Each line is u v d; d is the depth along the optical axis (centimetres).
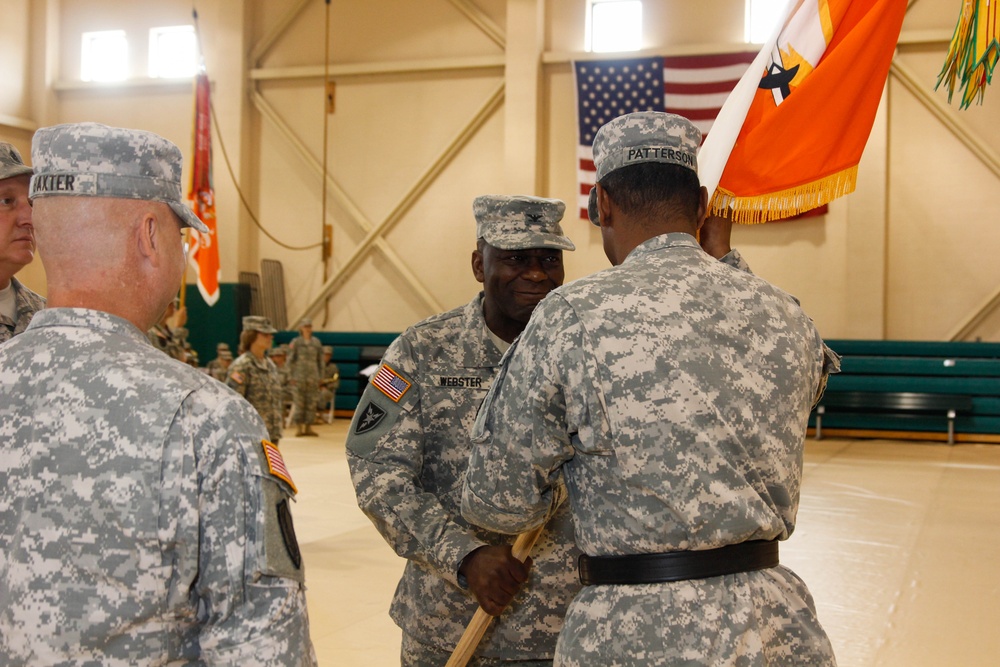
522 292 217
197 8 1565
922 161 1266
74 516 121
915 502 756
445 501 215
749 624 146
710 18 1332
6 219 229
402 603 224
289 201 1530
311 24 1523
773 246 1315
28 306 246
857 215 1276
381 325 1495
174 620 124
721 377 153
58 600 120
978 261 1245
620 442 151
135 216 135
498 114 1434
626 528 152
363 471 207
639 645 146
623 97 1338
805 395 165
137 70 1608
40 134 136
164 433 124
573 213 1378
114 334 132
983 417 1220
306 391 1274
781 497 158
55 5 1639
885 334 1285
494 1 1435
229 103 1528
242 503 126
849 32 260
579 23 1389
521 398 158
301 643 127
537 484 162
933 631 415
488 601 185
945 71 294
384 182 1490
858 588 488
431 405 215
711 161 257
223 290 1502
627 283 159
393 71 1473
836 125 258
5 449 126
